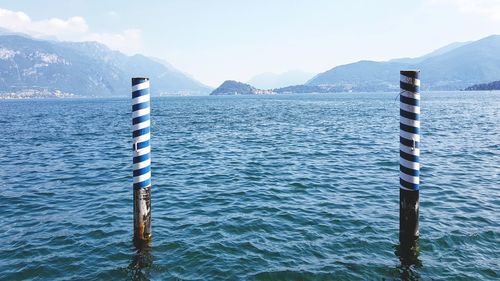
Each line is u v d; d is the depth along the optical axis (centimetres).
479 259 856
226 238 988
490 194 1374
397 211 1199
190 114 7044
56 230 1072
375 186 1524
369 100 15075
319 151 2436
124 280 789
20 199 1415
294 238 988
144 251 915
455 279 777
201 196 1404
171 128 4212
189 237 997
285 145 2741
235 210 1227
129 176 1811
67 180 1736
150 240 977
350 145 2673
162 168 1955
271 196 1395
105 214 1216
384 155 2241
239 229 1053
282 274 799
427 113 5981
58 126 4738
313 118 5456
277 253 897
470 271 805
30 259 883
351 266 832
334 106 9644
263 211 1213
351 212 1194
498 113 5844
